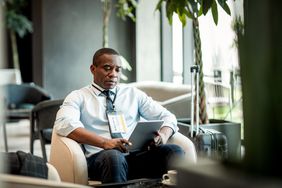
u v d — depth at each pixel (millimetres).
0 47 741
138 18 7039
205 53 4832
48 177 1985
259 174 636
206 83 4660
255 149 653
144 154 2848
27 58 10211
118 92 3045
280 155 641
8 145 6098
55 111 4387
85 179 2570
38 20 7266
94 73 3010
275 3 643
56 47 7227
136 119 3104
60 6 7211
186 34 6352
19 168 1869
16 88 6512
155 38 6973
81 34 7309
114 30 7281
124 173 2574
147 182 2332
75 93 2961
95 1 7340
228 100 4422
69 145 2596
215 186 654
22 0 9359
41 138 4414
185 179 704
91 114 2918
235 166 670
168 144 2818
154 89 5277
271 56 645
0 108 792
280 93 642
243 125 681
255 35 661
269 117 646
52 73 7238
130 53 7316
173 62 6801
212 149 2869
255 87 658
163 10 6809
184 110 4418
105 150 2648
